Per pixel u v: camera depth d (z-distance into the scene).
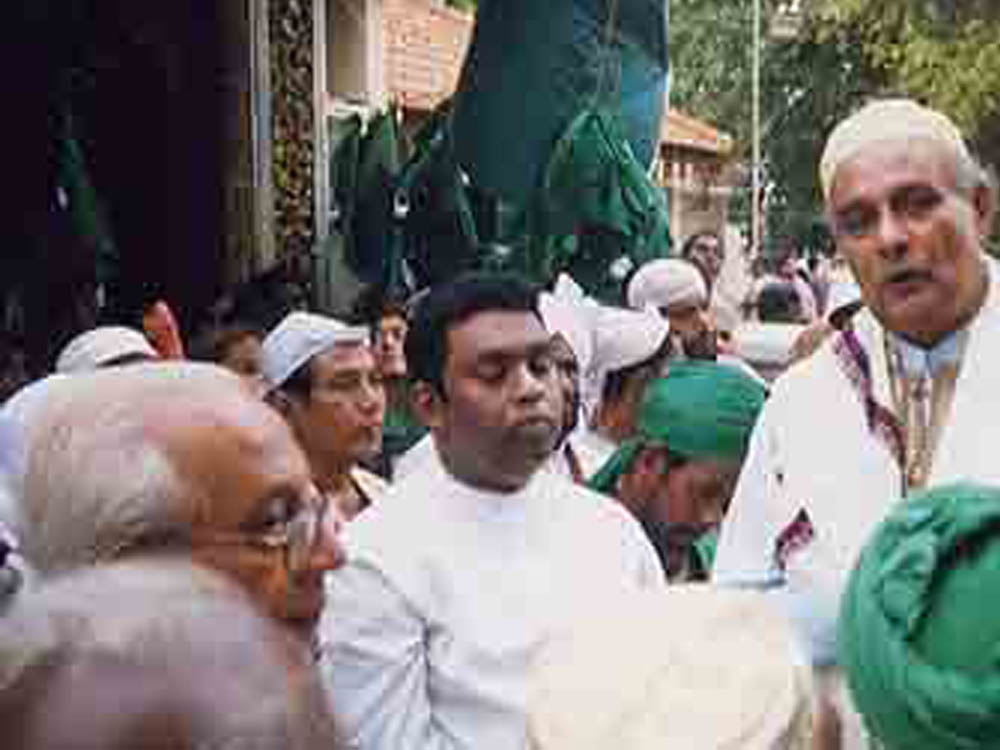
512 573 2.53
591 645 1.69
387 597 2.48
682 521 2.97
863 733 1.74
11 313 7.76
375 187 8.52
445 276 7.99
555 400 2.59
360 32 10.74
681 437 2.92
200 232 9.05
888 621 1.38
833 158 2.50
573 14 6.96
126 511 1.56
